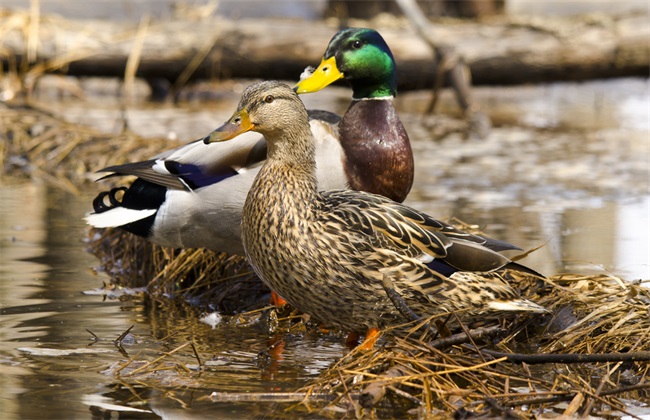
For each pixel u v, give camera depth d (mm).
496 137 20125
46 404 7324
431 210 13914
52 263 11539
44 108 20578
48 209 14188
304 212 8391
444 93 26281
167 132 18891
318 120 10383
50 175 16578
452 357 7988
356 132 10453
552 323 9273
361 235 8359
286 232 8352
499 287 8664
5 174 16594
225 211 10055
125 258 11641
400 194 10688
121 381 7871
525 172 16781
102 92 24719
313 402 7441
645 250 11961
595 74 23375
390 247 8414
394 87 10734
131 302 10297
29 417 7059
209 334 9297
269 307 9852
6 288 10484
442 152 18531
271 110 8469
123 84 25047
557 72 23234
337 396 7531
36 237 12633
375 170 10414
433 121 21812
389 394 7629
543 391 7660
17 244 12273
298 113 8516
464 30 23453
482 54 23000
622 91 27172
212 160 10039
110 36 22844
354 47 10617
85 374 8008
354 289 8367
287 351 8812
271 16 29344
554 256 11648
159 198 10227
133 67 22688
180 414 7176
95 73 22875
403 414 7266
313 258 8328
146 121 20234
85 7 29219
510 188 15570
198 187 10055
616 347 8656
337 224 8359
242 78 23406
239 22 23297
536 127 21359
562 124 21719
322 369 8297
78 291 10539
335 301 8469
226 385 7836
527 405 7492
